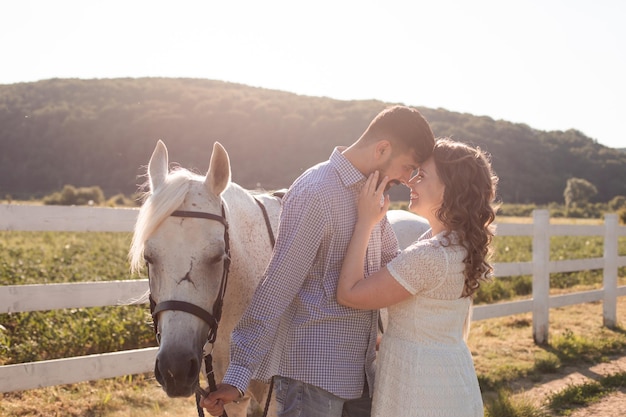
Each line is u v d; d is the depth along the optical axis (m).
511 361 6.26
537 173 87.62
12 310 3.81
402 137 2.14
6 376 3.82
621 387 5.58
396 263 2.08
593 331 7.84
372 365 2.29
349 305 2.10
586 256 15.40
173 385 2.18
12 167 84.25
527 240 19.41
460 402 2.09
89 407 4.50
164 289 2.29
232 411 2.94
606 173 92.62
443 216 2.10
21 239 15.66
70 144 85.31
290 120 88.31
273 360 2.18
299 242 2.12
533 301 7.08
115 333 6.03
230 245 2.64
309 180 2.19
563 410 4.94
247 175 76.75
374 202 2.13
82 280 8.65
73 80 107.31
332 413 2.13
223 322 2.78
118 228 4.32
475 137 87.94
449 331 2.12
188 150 83.12
